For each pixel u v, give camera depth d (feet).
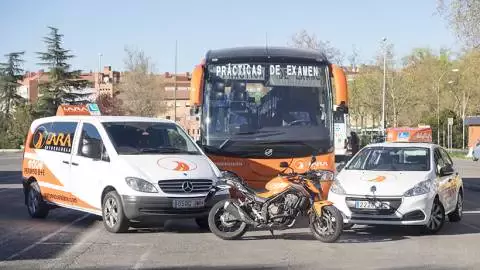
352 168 40.60
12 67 245.65
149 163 35.81
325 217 33.71
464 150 194.08
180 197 34.63
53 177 41.39
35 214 42.93
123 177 35.14
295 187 33.71
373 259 29.32
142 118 40.83
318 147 41.37
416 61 246.47
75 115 43.52
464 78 213.25
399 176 37.35
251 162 41.01
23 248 31.40
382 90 193.98
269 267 27.40
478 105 235.81
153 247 32.07
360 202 35.73
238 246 32.60
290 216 33.91
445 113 220.23
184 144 39.37
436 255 30.45
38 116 206.90
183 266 27.50
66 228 38.24
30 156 44.32
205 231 37.70
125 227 35.70
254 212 34.14
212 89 42.04
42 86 219.00
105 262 28.19
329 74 42.80
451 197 40.73
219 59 42.42
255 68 42.24
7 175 85.56
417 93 217.56
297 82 42.32
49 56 218.79
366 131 213.25
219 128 41.52
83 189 38.34
